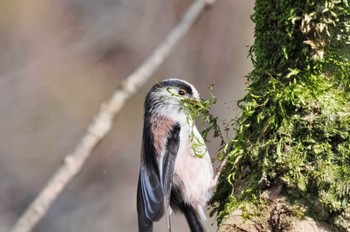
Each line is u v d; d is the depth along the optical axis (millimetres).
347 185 7875
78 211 22859
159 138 10859
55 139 24156
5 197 23016
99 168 23484
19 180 23328
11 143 23688
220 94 21688
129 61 24750
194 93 11289
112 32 24875
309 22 8336
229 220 8195
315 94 8305
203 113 9844
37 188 23391
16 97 24359
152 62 10406
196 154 9906
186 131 10742
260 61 8906
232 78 21859
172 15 24094
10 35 25484
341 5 8312
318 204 7906
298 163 8102
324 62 8359
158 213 10375
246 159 8625
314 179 7980
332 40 8359
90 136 9656
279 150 8219
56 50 25203
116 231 22844
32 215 9164
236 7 22281
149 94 11500
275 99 8461
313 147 8133
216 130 9789
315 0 8328
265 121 8531
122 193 23344
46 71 25031
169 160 10641
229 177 8695
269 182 8219
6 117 23953
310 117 8227
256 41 8992
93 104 24875
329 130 8133
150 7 24312
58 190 9352
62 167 9406
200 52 22156
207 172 10242
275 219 8023
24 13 25938
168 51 10586
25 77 24797
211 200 9711
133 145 23812
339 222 7836
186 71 22094
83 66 25141
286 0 8492
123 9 24844
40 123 24234
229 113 21141
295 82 8414
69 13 25844
